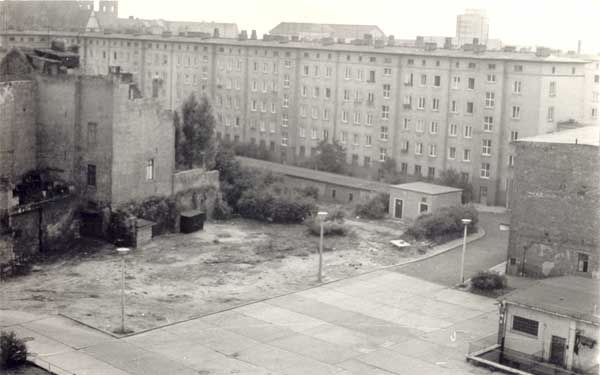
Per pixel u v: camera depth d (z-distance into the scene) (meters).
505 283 62.41
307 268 66.25
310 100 117.94
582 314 46.84
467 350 49.38
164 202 75.31
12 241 62.19
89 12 162.50
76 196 70.94
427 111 104.88
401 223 85.69
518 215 65.75
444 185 99.56
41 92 72.62
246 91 126.00
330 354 47.81
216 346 48.16
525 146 64.69
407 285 62.91
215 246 72.00
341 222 82.19
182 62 134.00
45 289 57.75
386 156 109.69
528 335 48.50
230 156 91.69
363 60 110.75
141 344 47.78
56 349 46.09
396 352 48.62
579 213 62.84
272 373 44.50
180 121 85.56
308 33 156.25
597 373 46.28
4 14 154.50
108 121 69.50
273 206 83.19
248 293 58.84
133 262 65.50
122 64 143.25
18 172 71.62
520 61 96.19
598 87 119.69
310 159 115.31
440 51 104.62
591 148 61.72
